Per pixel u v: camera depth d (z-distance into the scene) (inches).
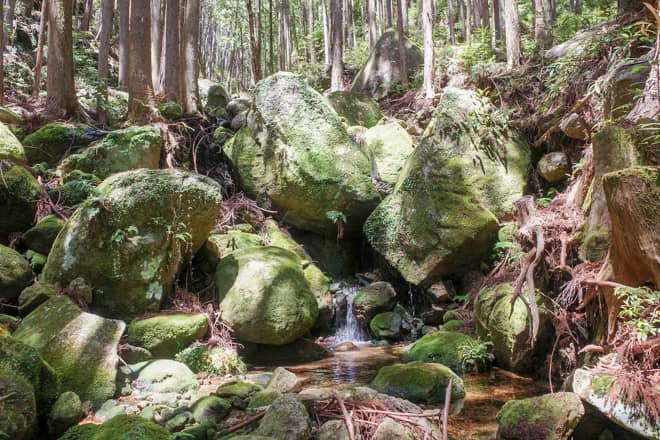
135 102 407.8
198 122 442.6
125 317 263.4
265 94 401.7
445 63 543.2
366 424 166.6
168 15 467.8
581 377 166.6
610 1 494.9
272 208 396.2
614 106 243.6
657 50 213.3
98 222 257.9
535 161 359.3
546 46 457.1
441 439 165.5
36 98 500.1
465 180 347.6
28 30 653.9
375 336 335.9
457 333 279.0
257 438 155.3
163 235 271.7
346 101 517.3
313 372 263.3
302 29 1240.2
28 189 289.0
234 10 1111.6
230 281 290.5
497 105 396.2
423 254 338.6
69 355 206.4
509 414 173.0
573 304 225.1
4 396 155.7
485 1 647.1
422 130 466.6
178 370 225.8
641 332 155.6
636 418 148.3
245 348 282.4
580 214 259.9
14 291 247.4
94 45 752.3
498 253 323.3
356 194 382.9
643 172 157.1
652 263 156.6
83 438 161.8
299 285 297.1
